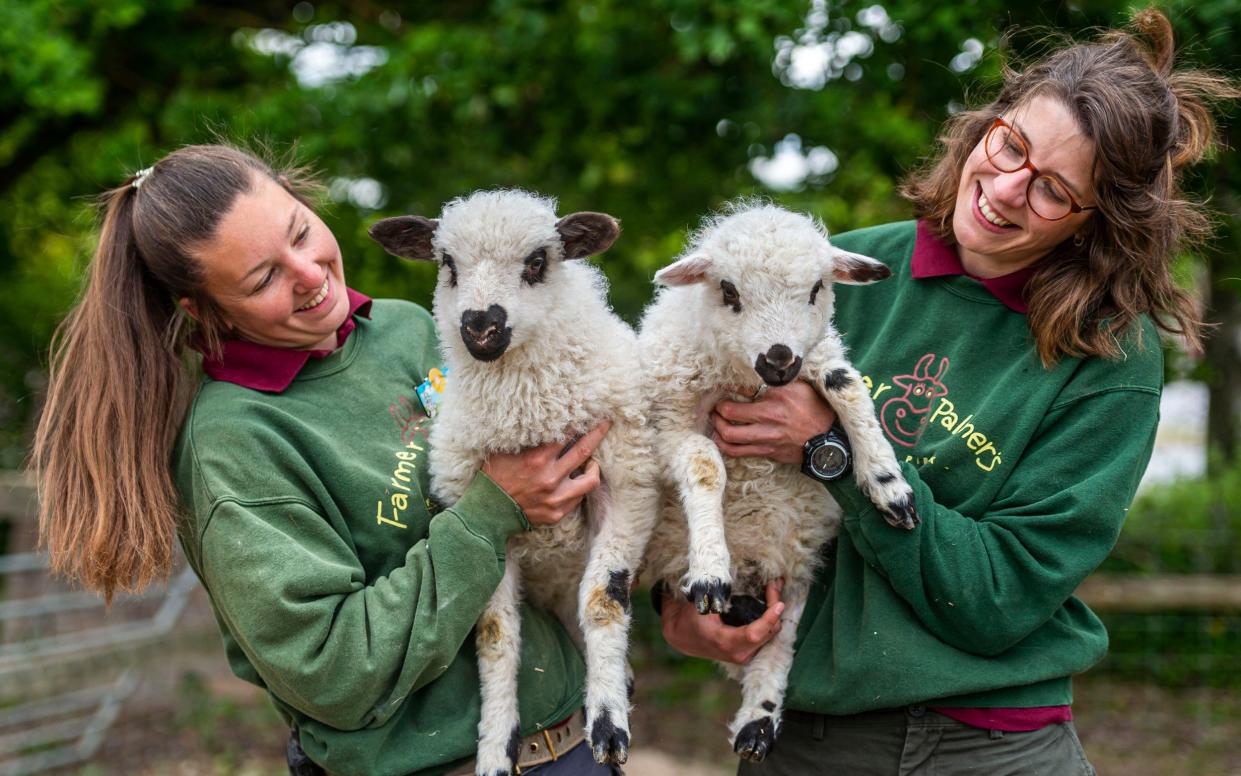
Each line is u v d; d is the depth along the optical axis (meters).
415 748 2.36
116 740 6.46
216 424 2.37
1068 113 2.35
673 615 2.89
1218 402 9.90
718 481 2.56
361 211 7.35
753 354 2.50
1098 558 2.35
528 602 2.81
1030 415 2.43
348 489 2.45
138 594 2.46
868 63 5.88
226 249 2.36
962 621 2.33
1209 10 4.24
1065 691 2.47
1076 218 2.41
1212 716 6.76
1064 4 4.91
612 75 6.66
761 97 6.37
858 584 2.57
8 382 11.12
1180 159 2.50
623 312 7.16
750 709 2.62
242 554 2.25
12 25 6.38
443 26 7.16
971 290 2.61
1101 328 2.43
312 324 2.53
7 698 6.34
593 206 7.30
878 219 7.00
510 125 7.34
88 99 6.64
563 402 2.54
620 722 2.44
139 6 7.01
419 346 2.87
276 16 8.05
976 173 2.50
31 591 7.25
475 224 2.57
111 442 2.39
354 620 2.25
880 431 2.43
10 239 10.75
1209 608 7.12
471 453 2.57
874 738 2.50
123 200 2.53
